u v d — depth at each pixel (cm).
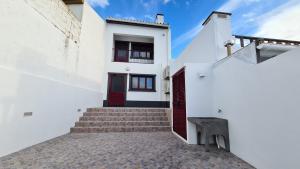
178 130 454
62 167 233
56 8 429
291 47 255
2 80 259
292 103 177
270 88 210
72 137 427
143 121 557
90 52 668
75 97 529
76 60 547
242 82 275
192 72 400
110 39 938
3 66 263
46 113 379
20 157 266
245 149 263
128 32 970
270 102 210
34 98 337
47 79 383
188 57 569
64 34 472
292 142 176
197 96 392
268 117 213
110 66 916
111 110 625
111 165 244
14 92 284
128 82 924
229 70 320
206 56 444
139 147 343
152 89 968
